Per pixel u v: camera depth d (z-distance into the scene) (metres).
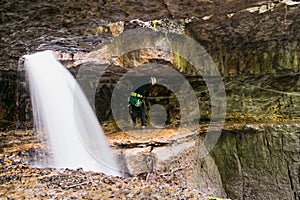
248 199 6.87
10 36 3.89
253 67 7.80
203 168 6.76
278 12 5.74
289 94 7.80
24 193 3.68
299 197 6.41
